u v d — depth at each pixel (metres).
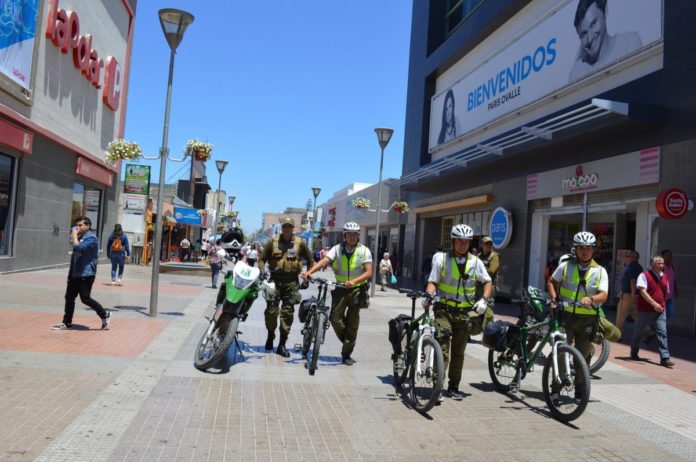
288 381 6.12
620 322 10.34
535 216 16.77
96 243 8.17
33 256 17.08
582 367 5.09
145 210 30.03
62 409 4.56
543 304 6.08
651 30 12.28
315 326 6.95
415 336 5.77
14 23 14.68
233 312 6.43
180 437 4.18
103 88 23.09
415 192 27.88
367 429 4.71
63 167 19.16
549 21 16.33
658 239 11.42
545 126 15.58
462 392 6.21
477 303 5.76
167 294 14.20
